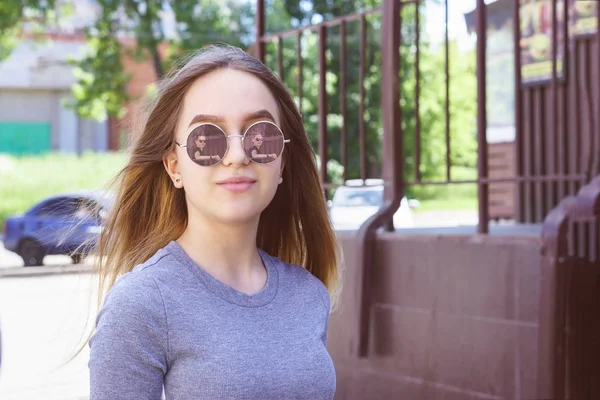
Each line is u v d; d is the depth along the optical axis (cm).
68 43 2805
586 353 324
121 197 166
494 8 882
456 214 2344
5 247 1534
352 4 2102
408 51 1981
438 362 370
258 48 508
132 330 135
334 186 450
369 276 404
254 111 153
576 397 319
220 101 151
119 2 1977
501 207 976
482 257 352
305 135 179
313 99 2091
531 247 332
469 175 2547
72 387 590
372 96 2125
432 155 2481
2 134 2927
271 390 143
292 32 483
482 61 379
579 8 719
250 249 159
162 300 140
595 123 372
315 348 154
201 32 2014
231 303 148
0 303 1091
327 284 193
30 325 904
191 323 140
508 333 340
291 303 159
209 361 139
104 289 169
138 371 135
